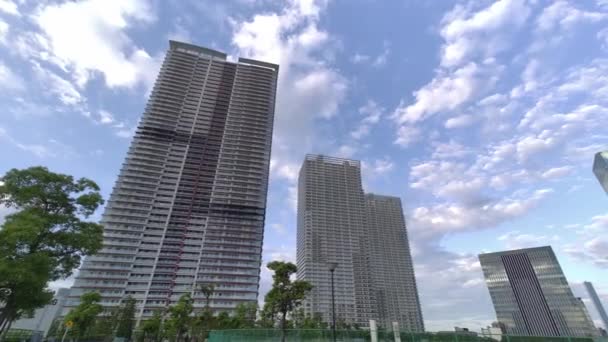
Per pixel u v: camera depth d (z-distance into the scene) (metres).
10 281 17.45
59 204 21.94
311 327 63.44
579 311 131.62
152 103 138.75
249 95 155.62
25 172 21.00
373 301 139.88
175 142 133.62
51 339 47.72
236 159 138.00
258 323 62.91
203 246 114.44
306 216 152.50
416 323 150.00
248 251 117.56
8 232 17.77
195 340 66.31
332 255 143.88
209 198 125.75
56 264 19.95
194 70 153.75
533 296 145.25
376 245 169.50
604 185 86.62
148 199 117.38
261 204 130.50
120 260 103.62
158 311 80.94
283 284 38.28
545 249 151.88
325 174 169.88
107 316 83.44
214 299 103.81
